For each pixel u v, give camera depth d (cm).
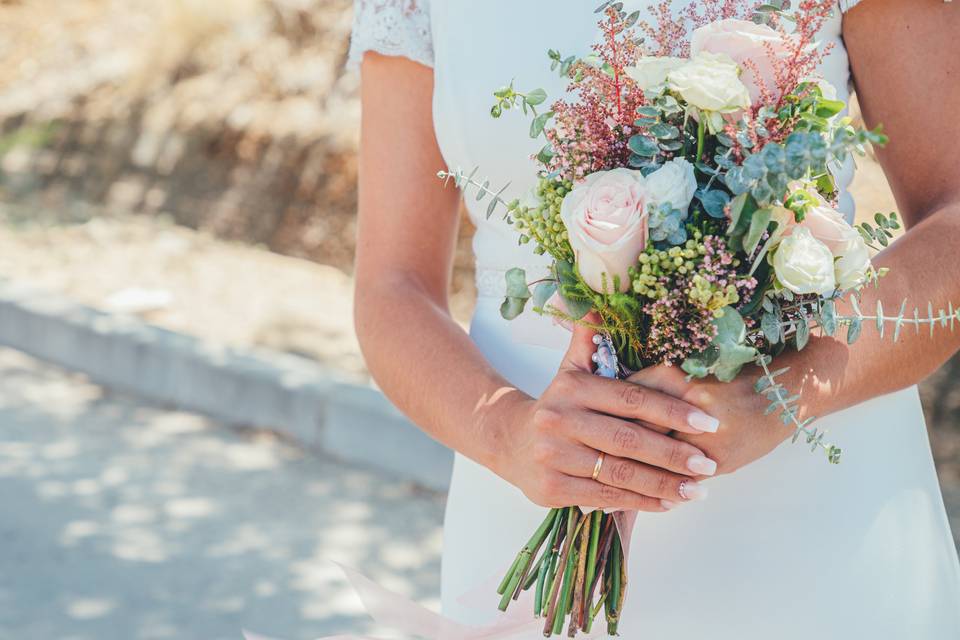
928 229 137
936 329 133
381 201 166
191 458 480
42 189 773
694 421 125
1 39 898
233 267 668
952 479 414
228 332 584
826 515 146
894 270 134
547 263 158
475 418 144
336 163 685
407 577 392
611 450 129
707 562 148
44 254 685
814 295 126
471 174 158
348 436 481
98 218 735
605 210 124
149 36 841
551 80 151
